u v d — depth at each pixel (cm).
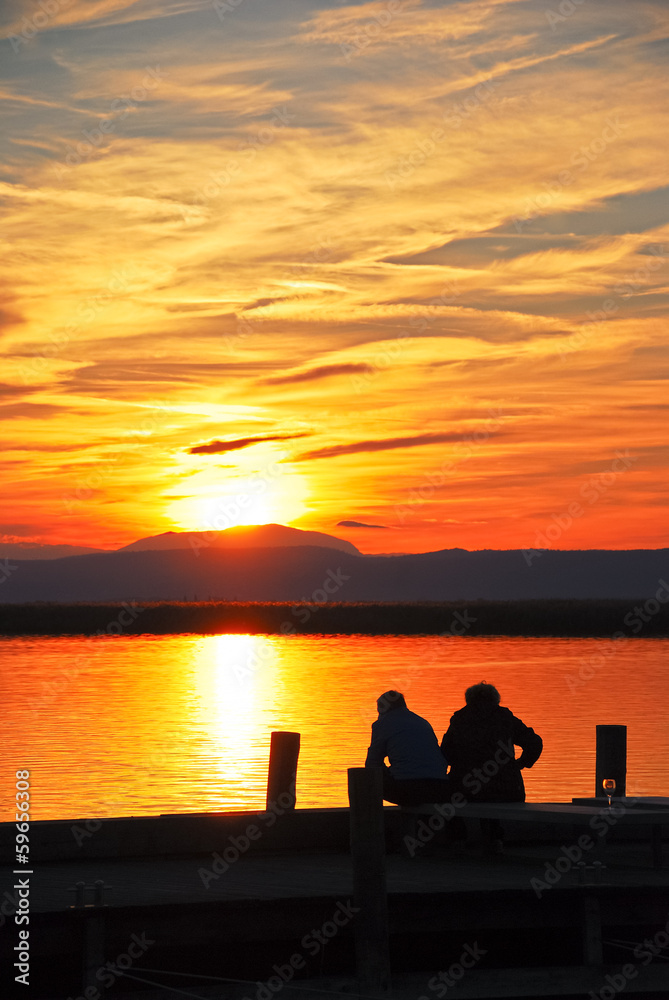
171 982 1330
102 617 12519
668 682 5634
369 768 1362
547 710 4341
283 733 1752
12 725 3972
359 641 10206
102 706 4622
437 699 4731
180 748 3391
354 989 1330
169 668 6812
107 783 2764
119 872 1527
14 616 12269
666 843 1798
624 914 1422
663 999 1420
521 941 1471
